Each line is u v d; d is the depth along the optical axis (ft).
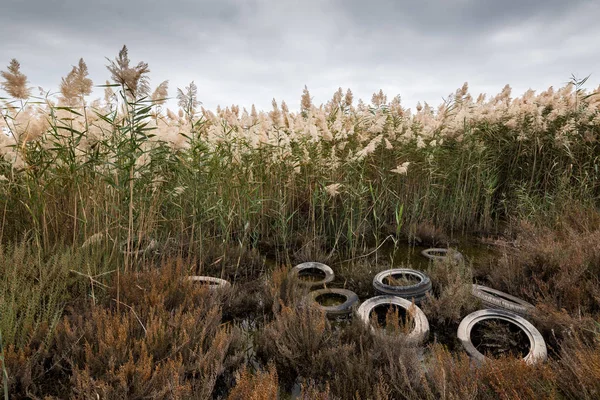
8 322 9.28
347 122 23.22
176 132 14.78
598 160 24.49
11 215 15.84
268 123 22.21
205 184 16.35
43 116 13.46
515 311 12.26
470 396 7.14
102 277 12.70
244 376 7.73
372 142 19.94
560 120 26.20
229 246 18.95
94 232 14.57
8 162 14.39
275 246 20.52
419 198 23.85
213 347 9.36
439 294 14.58
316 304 12.02
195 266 15.02
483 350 10.67
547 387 7.36
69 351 9.03
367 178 22.75
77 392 7.61
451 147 26.45
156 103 13.50
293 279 14.32
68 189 15.98
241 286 15.14
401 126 23.73
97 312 9.97
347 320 12.88
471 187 25.68
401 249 20.58
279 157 20.76
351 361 9.33
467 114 25.75
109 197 14.83
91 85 14.10
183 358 9.20
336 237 19.30
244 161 19.95
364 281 15.57
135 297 11.47
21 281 11.78
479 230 23.67
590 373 7.36
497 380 7.43
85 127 14.35
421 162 23.84
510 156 27.04
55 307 11.32
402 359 9.00
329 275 16.44
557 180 24.68
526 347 10.48
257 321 12.98
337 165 20.79
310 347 9.91
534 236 17.95
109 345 8.80
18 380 8.26
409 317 11.94
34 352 8.80
